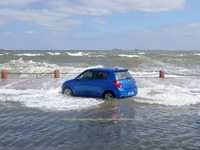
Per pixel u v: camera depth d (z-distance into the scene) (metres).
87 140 7.46
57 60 49.28
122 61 42.94
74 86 14.19
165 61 45.91
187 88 17.17
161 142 7.31
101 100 13.02
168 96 13.91
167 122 9.36
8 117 9.96
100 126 8.82
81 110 11.04
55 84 19.00
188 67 37.16
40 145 7.06
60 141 7.38
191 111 11.07
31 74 26.12
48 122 9.28
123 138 7.63
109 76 13.32
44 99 13.32
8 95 14.52
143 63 41.47
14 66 33.50
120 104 12.20
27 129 8.47
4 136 7.77
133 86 13.70
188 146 7.00
